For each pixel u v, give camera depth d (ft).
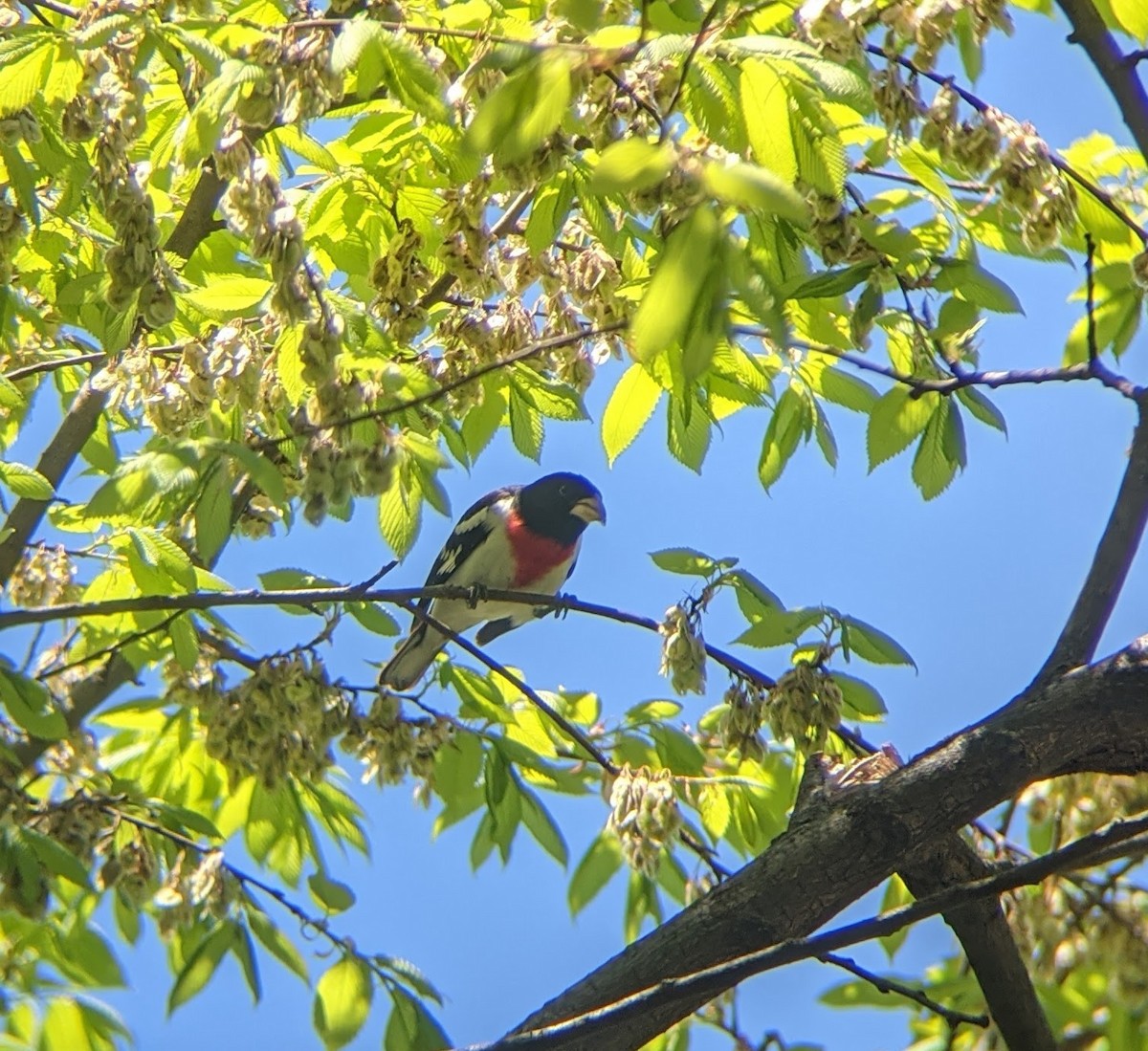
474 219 28.09
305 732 30.50
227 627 33.96
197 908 34.06
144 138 31.76
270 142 30.37
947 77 24.36
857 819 20.11
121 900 35.04
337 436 25.67
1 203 26.61
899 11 23.65
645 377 32.19
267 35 23.29
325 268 33.86
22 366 37.86
